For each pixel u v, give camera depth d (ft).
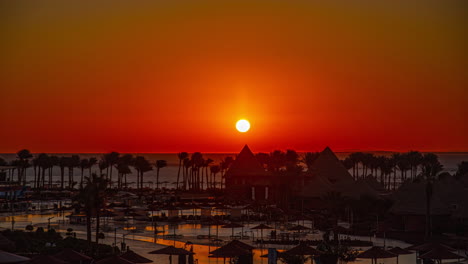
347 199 441.27
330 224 391.86
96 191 251.80
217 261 247.09
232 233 330.54
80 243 256.32
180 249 215.92
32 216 433.48
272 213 443.73
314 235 344.49
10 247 224.53
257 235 341.41
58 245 246.06
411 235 338.75
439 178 483.10
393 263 242.58
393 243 313.94
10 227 352.08
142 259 201.57
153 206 442.09
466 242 291.17
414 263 243.81
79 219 391.24
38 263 166.61
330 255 186.09
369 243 302.25
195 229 374.22
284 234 331.57
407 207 371.76
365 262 243.60
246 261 210.59
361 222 406.21
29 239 255.91
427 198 335.26
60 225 378.12
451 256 199.62
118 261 181.47
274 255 189.37
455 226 354.54
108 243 298.76
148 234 343.05
